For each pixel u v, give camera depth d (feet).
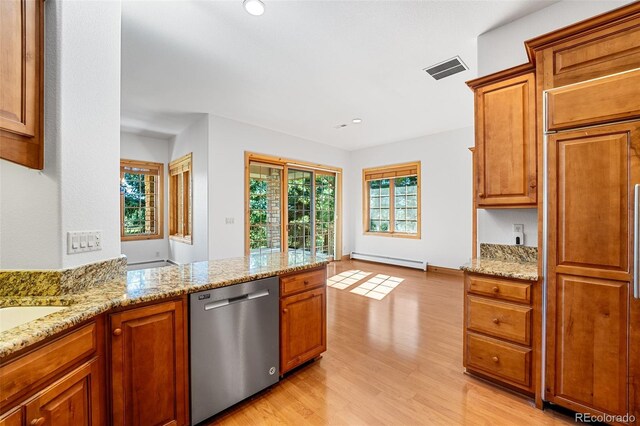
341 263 21.42
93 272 5.11
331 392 6.37
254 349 6.05
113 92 5.70
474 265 7.04
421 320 10.51
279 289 6.57
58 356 3.45
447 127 16.93
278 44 8.48
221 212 14.92
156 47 8.60
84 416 3.88
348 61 9.45
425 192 18.70
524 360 5.98
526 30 7.30
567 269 5.42
